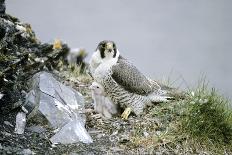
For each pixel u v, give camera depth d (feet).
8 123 37.09
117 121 40.68
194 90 42.96
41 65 46.50
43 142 36.01
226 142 39.17
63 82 47.24
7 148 34.01
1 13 47.91
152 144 37.22
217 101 40.75
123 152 36.17
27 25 51.47
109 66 41.16
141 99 42.22
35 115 38.34
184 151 37.17
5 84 39.55
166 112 41.63
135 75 41.73
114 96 42.11
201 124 38.83
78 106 41.88
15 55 43.39
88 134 37.88
